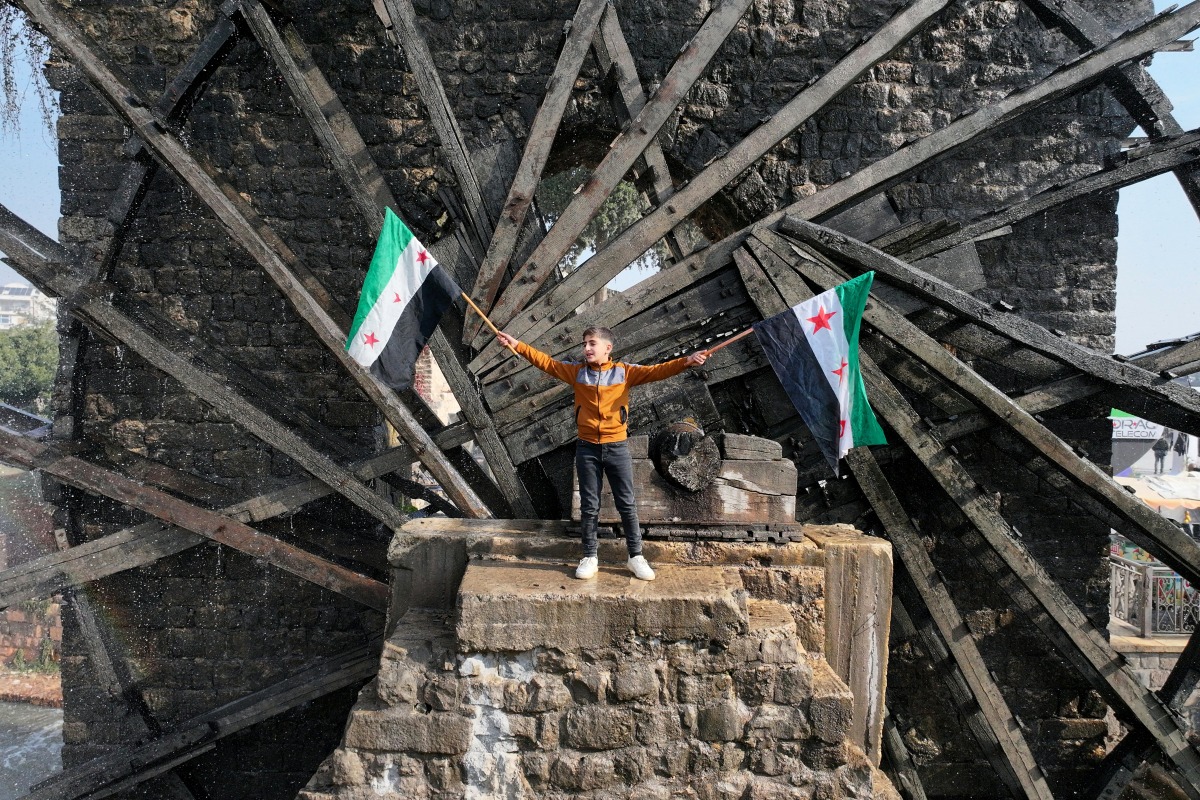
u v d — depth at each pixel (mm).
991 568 5797
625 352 5434
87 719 6242
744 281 5375
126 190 5922
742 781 3498
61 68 6141
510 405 5363
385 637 4285
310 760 6348
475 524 4633
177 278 6277
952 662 5766
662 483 4238
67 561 5566
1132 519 5094
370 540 6379
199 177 5074
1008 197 6203
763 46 6227
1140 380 5102
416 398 6488
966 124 5398
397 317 4340
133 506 5539
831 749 3494
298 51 5652
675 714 3520
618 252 5387
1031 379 6047
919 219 6145
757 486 4230
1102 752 6203
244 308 6289
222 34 5637
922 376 5566
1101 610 6137
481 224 5641
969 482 5410
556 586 3678
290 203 6266
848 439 4230
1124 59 5285
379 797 3490
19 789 8312
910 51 6223
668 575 3902
